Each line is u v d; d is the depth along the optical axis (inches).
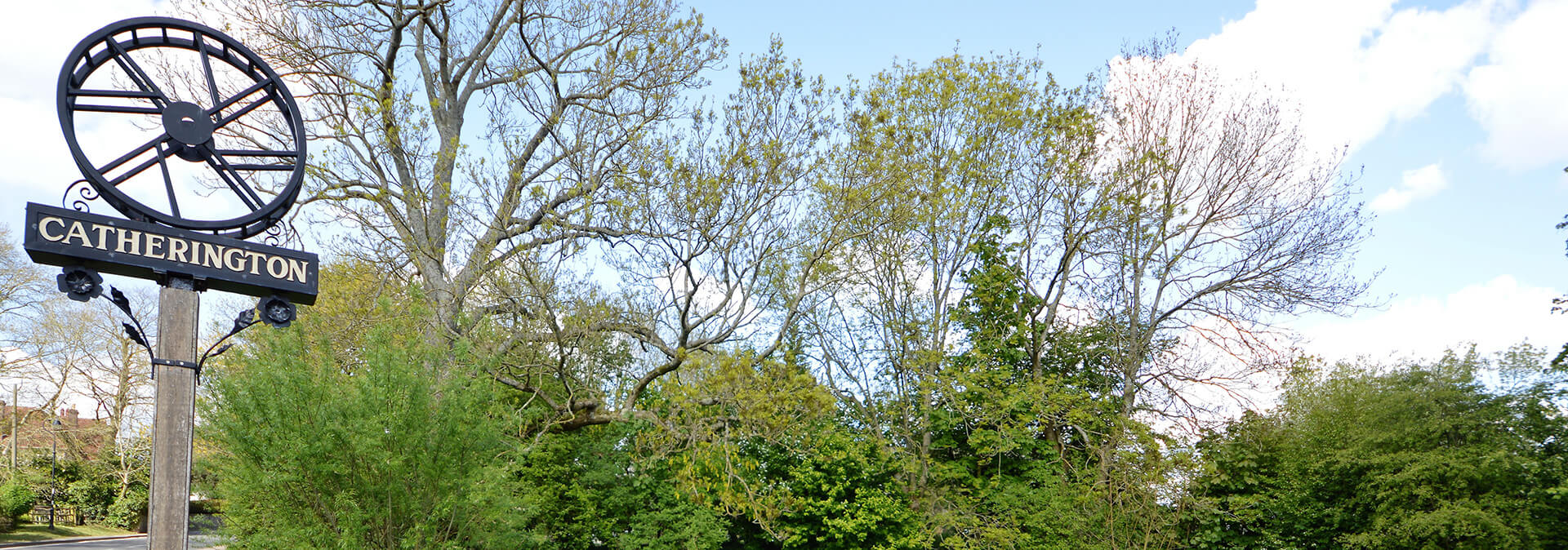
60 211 324.8
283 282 368.2
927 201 945.5
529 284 732.7
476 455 580.4
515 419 642.2
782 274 825.5
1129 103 1144.8
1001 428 1035.3
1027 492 1019.9
